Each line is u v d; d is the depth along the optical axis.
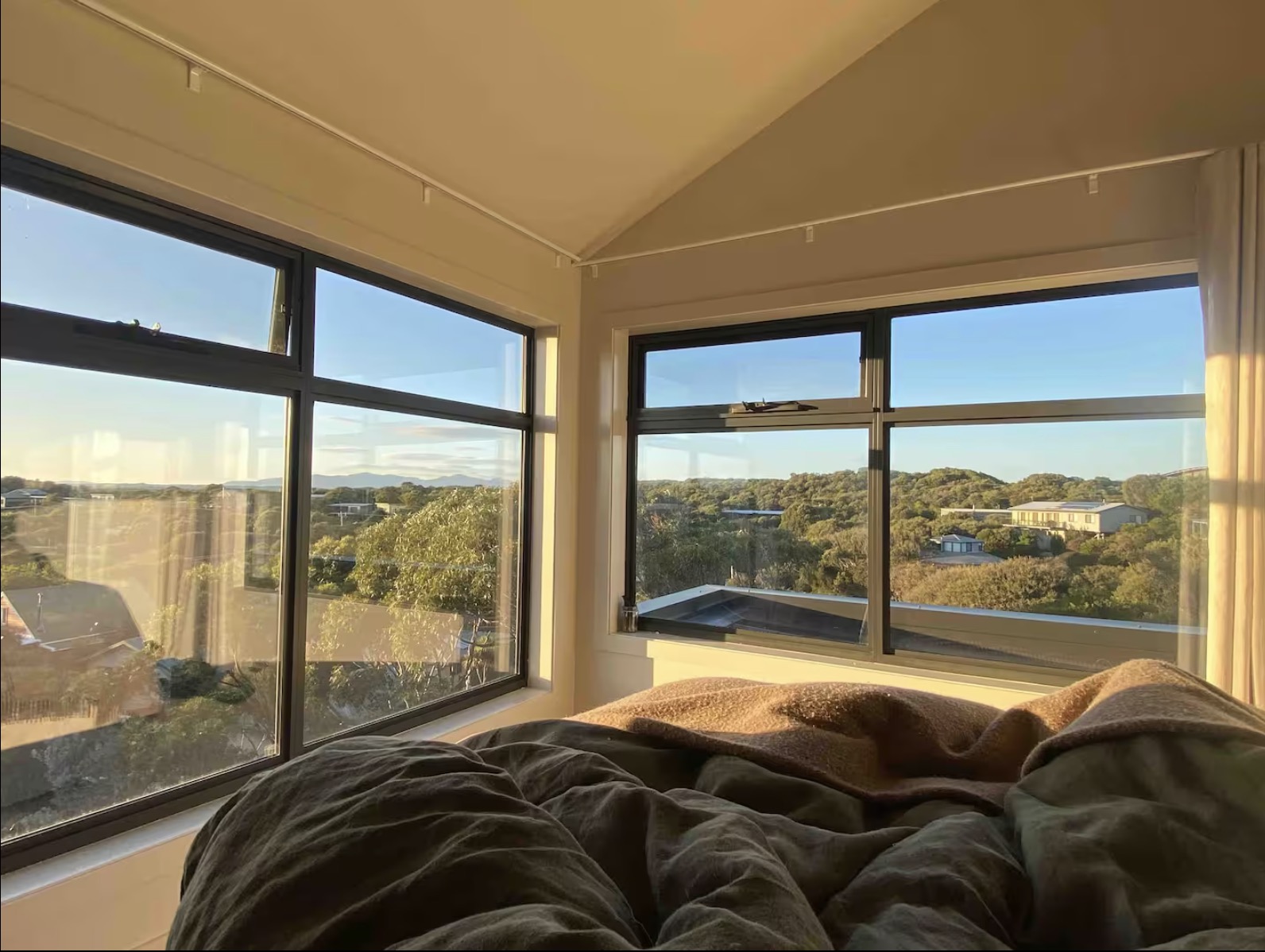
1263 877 0.96
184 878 1.06
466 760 1.10
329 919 0.79
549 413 3.17
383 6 1.83
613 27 2.16
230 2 1.66
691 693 1.70
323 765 1.09
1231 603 1.97
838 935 0.85
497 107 2.27
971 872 0.93
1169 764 1.12
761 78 2.59
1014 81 2.41
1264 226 1.96
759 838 0.98
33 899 1.47
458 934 0.71
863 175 2.66
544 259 3.04
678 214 3.04
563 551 3.18
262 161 1.91
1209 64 2.14
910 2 2.49
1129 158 2.24
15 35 1.42
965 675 2.56
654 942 0.87
